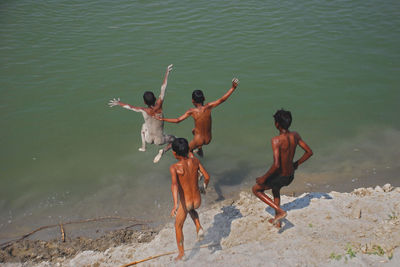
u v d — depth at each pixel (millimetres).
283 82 12398
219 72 12930
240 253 5445
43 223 7223
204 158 9164
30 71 12914
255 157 9148
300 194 7777
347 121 10492
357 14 17797
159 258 5816
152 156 9250
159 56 13969
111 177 8539
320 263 5012
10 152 9281
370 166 8656
